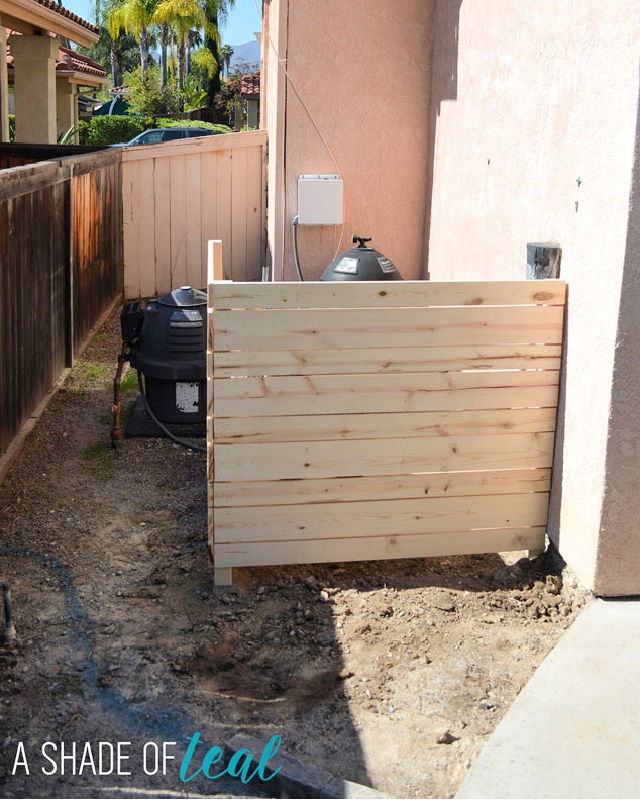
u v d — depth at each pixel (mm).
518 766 2984
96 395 7094
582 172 4059
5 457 5492
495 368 4250
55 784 2932
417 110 6977
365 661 3695
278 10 6840
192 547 4703
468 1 5844
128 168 10445
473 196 5754
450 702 3410
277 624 3980
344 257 6145
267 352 4059
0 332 5375
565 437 4270
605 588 4008
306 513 4262
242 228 11039
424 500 4348
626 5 3623
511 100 4996
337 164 7004
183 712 3326
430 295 4121
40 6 13914
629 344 3760
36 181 6152
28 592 4164
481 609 4117
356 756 3094
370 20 6781
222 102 52844
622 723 3207
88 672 3553
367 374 4152
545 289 4211
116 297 10336
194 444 6164
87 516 5043
